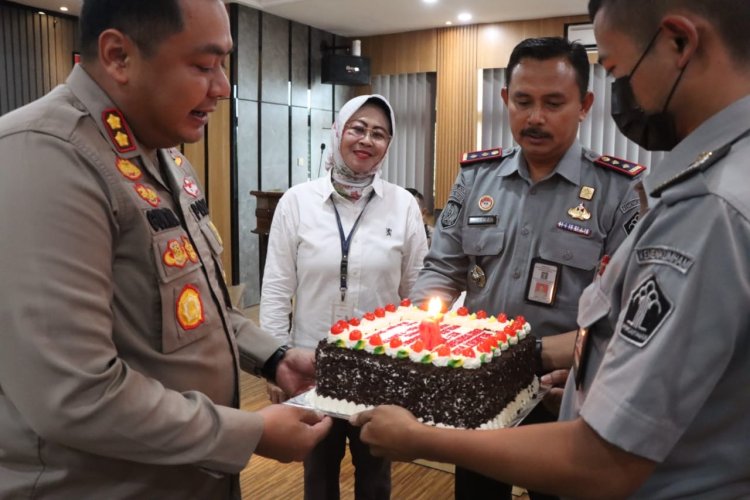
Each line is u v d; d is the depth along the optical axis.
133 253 1.03
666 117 0.86
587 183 1.77
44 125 0.94
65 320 0.87
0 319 0.87
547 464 0.86
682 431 0.78
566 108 1.67
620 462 0.81
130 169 1.05
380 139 2.20
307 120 7.93
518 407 1.53
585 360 1.03
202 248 1.20
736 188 0.76
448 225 1.98
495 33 7.44
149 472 1.04
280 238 2.24
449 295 1.97
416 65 8.01
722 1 0.79
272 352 1.51
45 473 0.97
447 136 7.87
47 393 0.87
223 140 7.00
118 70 1.02
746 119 0.80
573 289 1.75
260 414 1.11
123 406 0.91
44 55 7.09
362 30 8.01
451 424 1.38
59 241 0.89
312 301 2.20
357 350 1.50
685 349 0.76
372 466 2.13
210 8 1.03
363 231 2.20
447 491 2.89
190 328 1.10
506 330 1.63
